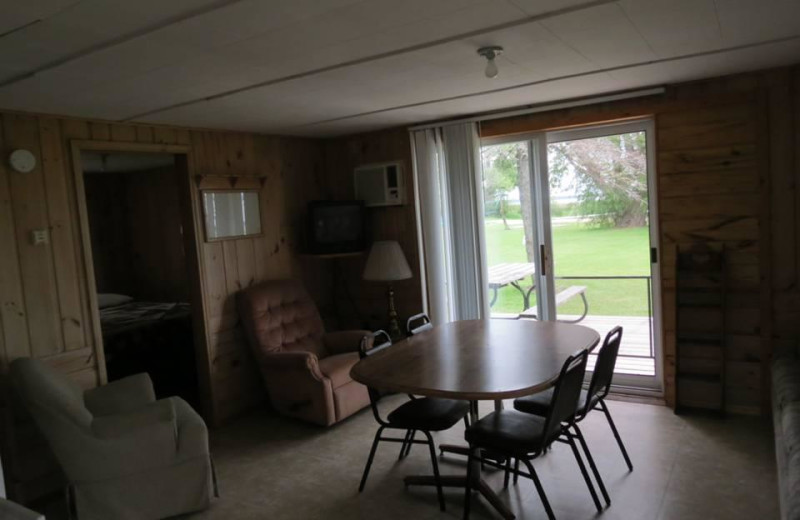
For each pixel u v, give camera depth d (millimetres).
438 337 3330
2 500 2059
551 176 4512
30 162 3227
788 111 3496
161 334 5223
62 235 3408
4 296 3131
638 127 4121
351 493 3080
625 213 4281
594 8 2156
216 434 4094
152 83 2816
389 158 5023
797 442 2205
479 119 4473
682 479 2961
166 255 6551
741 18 2410
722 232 3752
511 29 2332
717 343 3787
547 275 4559
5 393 3111
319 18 2049
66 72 2512
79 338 3477
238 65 2604
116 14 1880
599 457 3277
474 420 3064
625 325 4410
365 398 4199
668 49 2865
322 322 4902
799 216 3523
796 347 3584
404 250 5055
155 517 2908
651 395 4176
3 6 1752
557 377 2420
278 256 4914
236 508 3008
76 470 2773
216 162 4395
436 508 2867
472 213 4621
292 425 4168
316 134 5027
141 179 6648
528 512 2762
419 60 2732
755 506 2662
